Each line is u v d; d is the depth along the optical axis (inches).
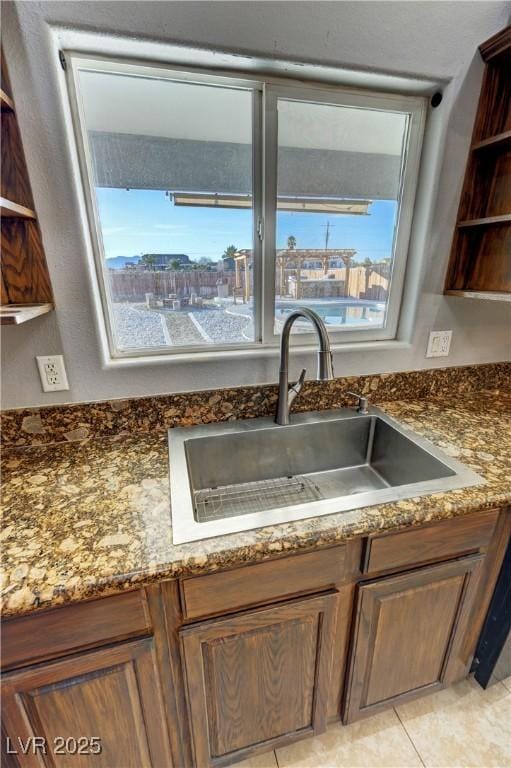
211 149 40.9
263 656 33.5
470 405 55.0
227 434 46.2
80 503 32.4
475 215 49.4
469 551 36.7
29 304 38.0
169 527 29.3
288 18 35.2
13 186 34.5
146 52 34.6
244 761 41.4
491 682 46.6
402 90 43.3
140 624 28.1
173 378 45.5
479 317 56.2
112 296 43.2
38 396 41.6
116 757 32.4
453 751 42.2
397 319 54.6
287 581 31.0
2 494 33.7
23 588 24.0
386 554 32.9
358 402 53.2
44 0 30.0
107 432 44.9
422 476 42.5
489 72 43.0
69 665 27.1
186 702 33.0
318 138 43.6
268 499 46.3
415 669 41.4
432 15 38.7
